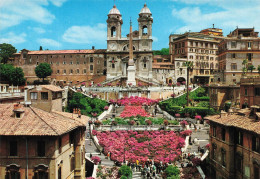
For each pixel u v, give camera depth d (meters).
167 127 64.19
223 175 39.62
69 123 33.94
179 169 45.03
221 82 96.50
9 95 64.62
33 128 30.27
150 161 47.66
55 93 39.19
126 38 130.25
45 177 30.02
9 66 110.81
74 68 137.62
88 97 94.38
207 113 78.75
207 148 50.31
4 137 30.25
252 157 33.28
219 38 150.25
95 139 57.91
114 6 133.88
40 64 128.25
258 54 96.62
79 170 37.22
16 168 30.06
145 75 127.38
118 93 101.62
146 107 86.12
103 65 135.62
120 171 42.00
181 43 144.12
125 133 60.84
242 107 63.09
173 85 105.19
